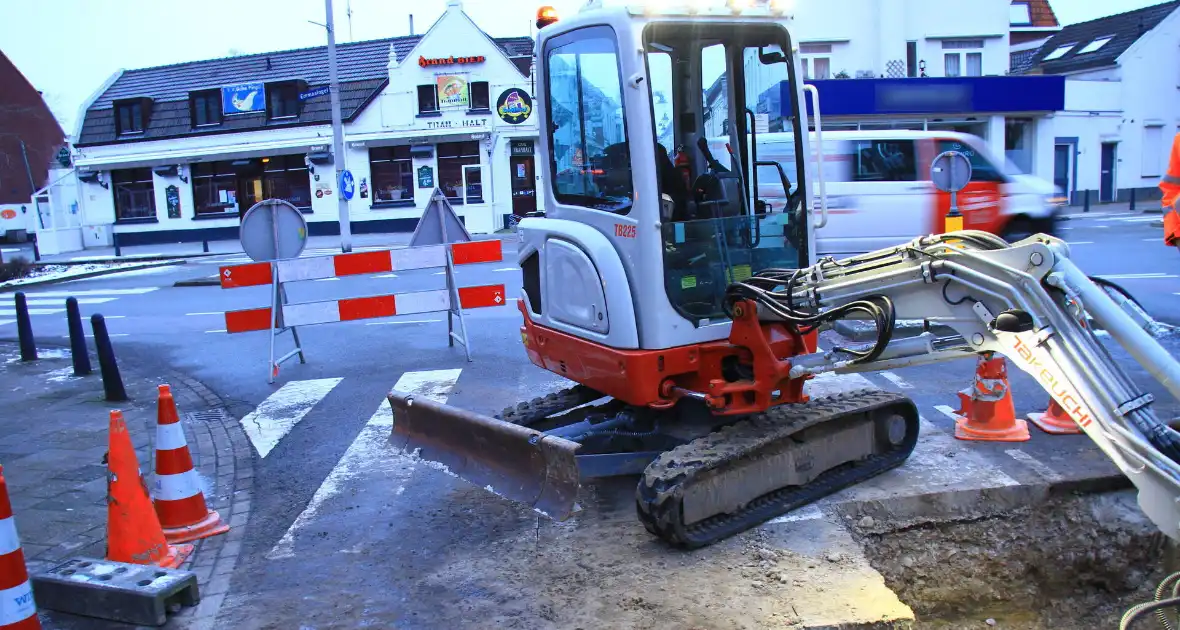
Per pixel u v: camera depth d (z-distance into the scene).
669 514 4.10
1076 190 28.19
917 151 12.33
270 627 3.81
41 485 5.78
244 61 32.41
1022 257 3.54
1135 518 4.67
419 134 28.77
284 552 4.60
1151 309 9.80
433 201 9.34
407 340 10.55
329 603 4.01
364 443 6.48
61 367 9.84
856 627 3.60
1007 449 5.50
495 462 4.60
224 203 31.48
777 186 5.19
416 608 3.92
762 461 4.58
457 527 4.82
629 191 4.60
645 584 3.99
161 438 4.85
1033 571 4.57
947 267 3.78
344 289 15.82
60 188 33.84
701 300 4.71
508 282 15.38
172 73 33.12
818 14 25.83
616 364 4.64
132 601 3.86
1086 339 3.46
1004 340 3.65
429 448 5.07
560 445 4.18
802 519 4.60
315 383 8.54
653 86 4.87
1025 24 33.84
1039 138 26.94
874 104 23.89
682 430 5.04
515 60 29.77
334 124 22.55
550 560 4.32
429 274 17.25
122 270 22.70
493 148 28.64
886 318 3.96
